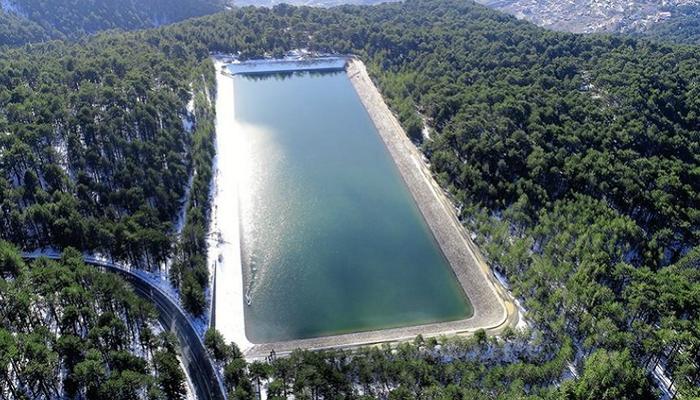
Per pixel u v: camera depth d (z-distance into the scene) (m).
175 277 164.25
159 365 128.50
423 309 168.00
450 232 196.25
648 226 188.62
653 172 197.12
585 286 154.38
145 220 175.12
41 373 118.31
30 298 136.62
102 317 134.00
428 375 131.88
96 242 171.75
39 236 174.25
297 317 162.88
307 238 196.12
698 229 181.50
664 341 136.00
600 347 142.00
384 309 167.50
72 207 173.50
